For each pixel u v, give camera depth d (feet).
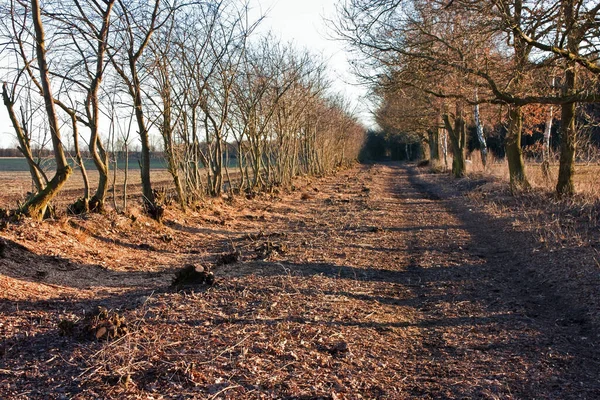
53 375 12.87
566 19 32.99
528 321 19.35
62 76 31.73
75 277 23.21
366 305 20.68
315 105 92.12
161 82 40.86
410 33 40.01
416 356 15.94
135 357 13.97
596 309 19.90
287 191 74.64
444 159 134.10
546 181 55.06
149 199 39.88
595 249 26.86
